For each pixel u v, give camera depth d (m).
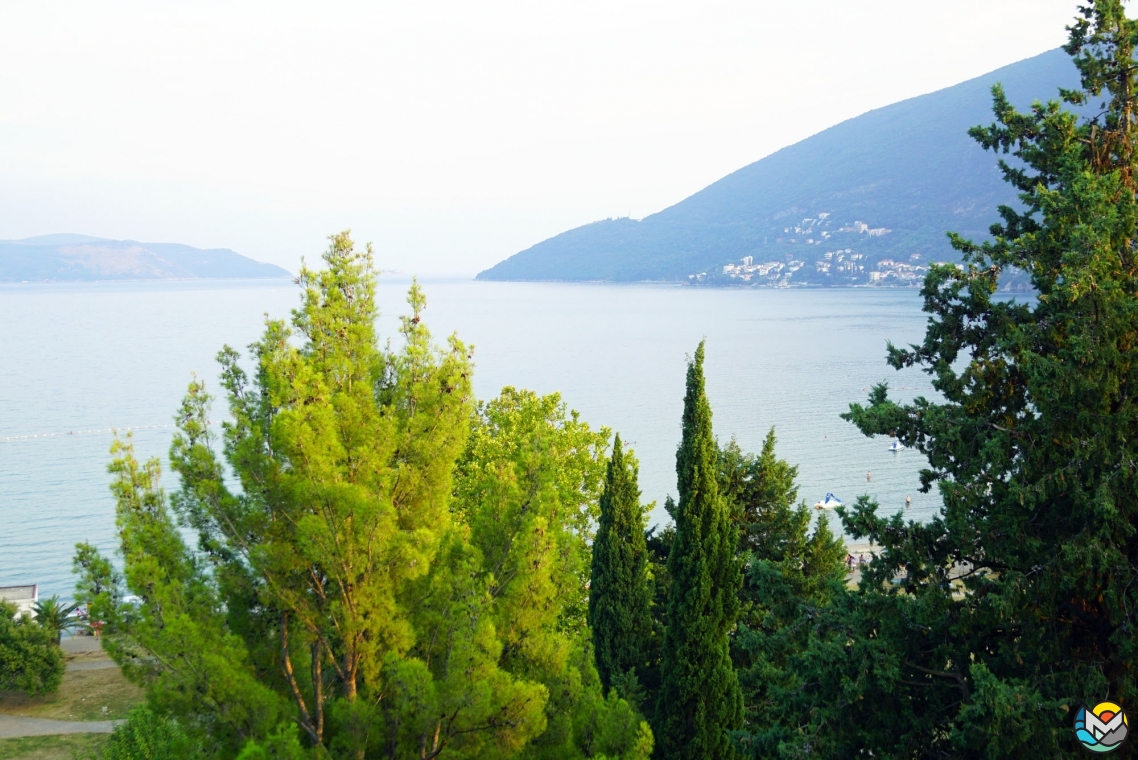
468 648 14.52
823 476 103.44
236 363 16.62
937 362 17.44
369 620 15.02
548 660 16.61
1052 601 15.16
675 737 21.50
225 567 15.77
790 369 193.12
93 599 14.54
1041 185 16.75
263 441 15.59
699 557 21.62
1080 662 15.10
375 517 14.63
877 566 17.28
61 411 150.00
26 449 121.19
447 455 16.30
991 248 17.08
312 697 16.41
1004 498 15.86
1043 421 15.70
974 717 14.23
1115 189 15.85
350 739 14.60
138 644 14.40
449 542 16.97
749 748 17.80
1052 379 15.02
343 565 14.79
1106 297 14.83
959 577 16.97
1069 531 15.65
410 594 16.08
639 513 25.27
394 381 17.14
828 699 16.56
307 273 16.55
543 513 17.11
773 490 31.48
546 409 36.78
